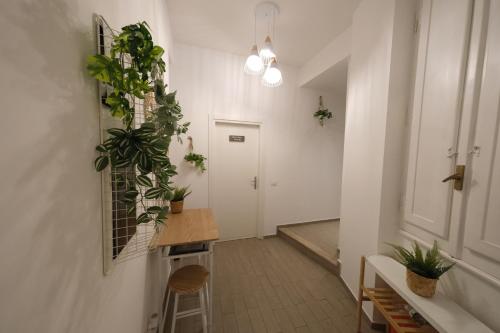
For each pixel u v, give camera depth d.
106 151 0.60
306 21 2.10
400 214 1.49
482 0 0.96
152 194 0.71
